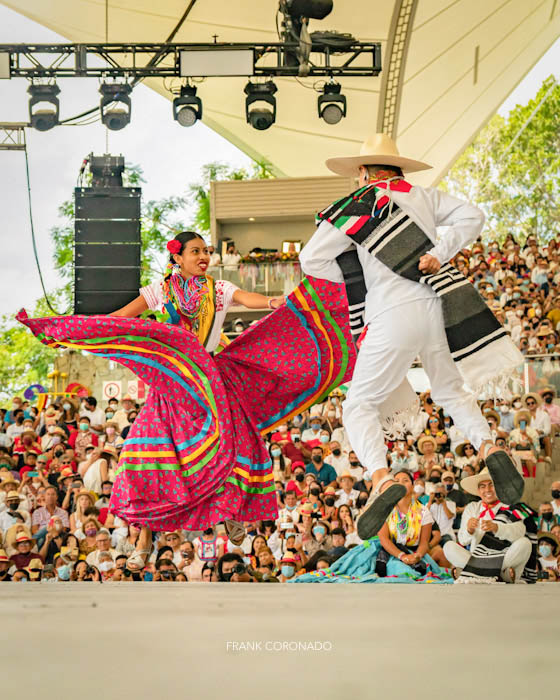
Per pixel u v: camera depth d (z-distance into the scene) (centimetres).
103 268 1134
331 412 1131
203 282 436
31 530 957
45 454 1061
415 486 926
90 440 1109
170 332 411
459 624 163
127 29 1510
